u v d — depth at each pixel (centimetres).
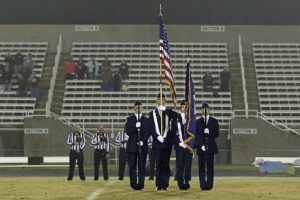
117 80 6044
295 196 1894
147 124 2172
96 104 5875
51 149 5131
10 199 1769
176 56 6581
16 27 6781
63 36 6756
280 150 5081
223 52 6656
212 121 2172
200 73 6406
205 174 2170
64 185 2514
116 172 4422
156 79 6278
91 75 6219
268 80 6269
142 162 2180
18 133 5472
